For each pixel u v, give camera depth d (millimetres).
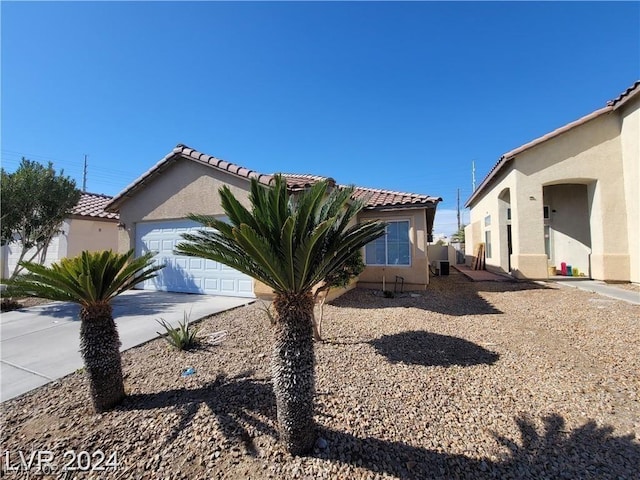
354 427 3463
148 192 12633
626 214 13406
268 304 9672
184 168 11867
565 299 10555
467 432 3412
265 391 4254
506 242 18016
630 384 4500
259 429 3428
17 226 10961
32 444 3314
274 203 3289
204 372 4918
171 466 2953
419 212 12609
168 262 12414
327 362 5246
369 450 3102
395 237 13047
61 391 4453
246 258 3264
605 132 13867
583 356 5562
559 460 2975
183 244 3443
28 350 6004
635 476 2746
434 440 3273
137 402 4062
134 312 8773
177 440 3295
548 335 6797
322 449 3107
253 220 3307
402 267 12875
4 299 9922
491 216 19875
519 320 8117
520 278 14992
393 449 3123
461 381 4594
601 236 13734
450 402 4008
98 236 17047
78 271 3730
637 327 7094
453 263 27641
